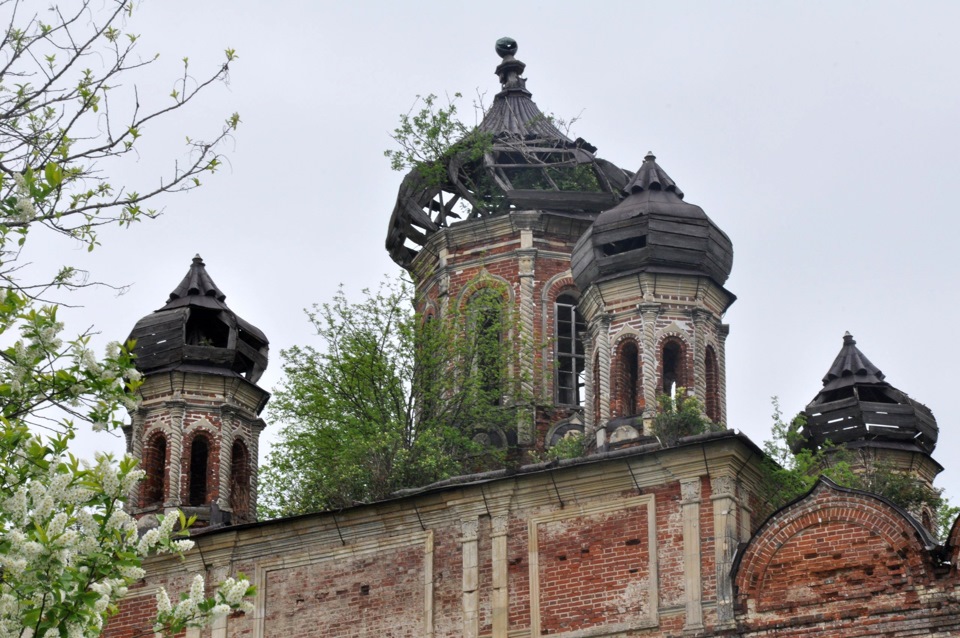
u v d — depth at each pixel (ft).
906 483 148.87
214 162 73.67
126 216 72.33
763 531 120.26
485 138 177.68
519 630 124.67
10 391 69.00
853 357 162.81
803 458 134.41
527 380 163.02
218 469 154.20
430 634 127.65
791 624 117.29
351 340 163.02
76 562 65.10
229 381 157.07
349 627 130.93
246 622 134.41
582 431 156.76
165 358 156.46
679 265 145.38
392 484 149.89
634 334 143.43
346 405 160.56
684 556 121.90
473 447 157.89
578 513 126.41
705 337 144.25
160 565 138.82
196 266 164.45
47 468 66.54
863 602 116.16
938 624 113.60
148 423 155.43
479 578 127.54
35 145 69.92
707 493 123.24
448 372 163.22
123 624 137.90
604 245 148.97
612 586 123.34
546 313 169.37
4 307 68.64
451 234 173.99
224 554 136.87
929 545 115.55
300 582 134.00
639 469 125.39
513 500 128.57
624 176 175.52
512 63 190.29
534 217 171.73
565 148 179.32
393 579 130.82
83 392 69.92
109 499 66.39
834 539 118.32
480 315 167.32
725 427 144.66
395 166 179.42
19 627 63.41
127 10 70.95
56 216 69.82
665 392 147.23
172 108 71.97
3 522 64.64
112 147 71.00
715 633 118.73
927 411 160.45
